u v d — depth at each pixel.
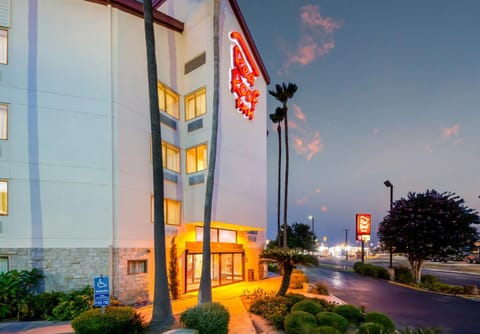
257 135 22.30
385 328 9.70
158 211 10.44
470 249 22.75
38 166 12.32
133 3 14.81
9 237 11.62
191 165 17.23
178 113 17.66
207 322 8.58
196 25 17.89
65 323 10.25
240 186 19.19
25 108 12.45
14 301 10.74
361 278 25.92
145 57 15.52
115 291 12.62
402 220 24.28
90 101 13.37
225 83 18.12
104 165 13.23
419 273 23.92
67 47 13.31
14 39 12.62
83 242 12.50
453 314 13.34
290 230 51.75
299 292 17.11
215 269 19.00
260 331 9.91
